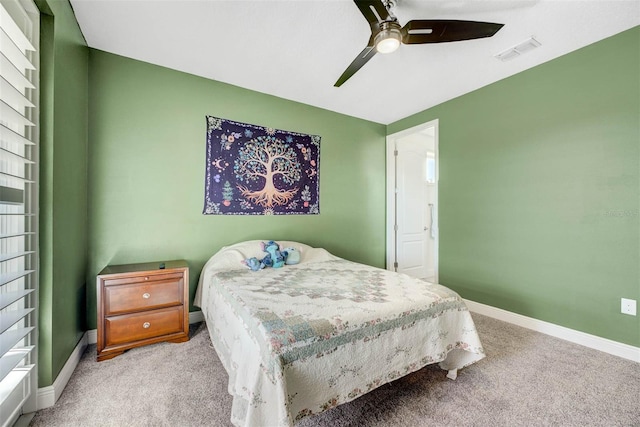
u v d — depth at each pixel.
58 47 1.49
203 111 2.57
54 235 1.44
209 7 1.70
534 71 2.38
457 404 1.43
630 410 1.38
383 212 3.92
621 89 1.92
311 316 1.26
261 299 1.50
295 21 1.83
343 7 1.70
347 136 3.55
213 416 1.33
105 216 2.15
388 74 2.52
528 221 2.43
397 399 1.46
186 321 2.11
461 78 2.59
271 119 2.95
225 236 2.67
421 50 2.13
